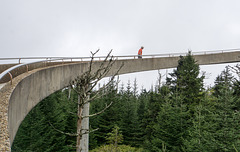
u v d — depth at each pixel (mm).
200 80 20891
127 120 28891
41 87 11492
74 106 27453
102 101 30125
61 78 13969
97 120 28609
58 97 29922
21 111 8812
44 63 15891
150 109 23484
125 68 19672
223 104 11055
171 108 14531
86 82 5402
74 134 5293
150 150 15406
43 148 21375
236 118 9969
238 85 16266
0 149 4008
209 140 10281
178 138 13250
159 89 23469
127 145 26688
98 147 26203
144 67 21672
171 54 24062
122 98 37875
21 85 8812
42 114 23344
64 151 23828
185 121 13758
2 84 10680
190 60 21828
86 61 17578
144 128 24250
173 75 25750
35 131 20562
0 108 5988
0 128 4941
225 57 28297
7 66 14188
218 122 11141
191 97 19859
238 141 9102
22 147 21000
